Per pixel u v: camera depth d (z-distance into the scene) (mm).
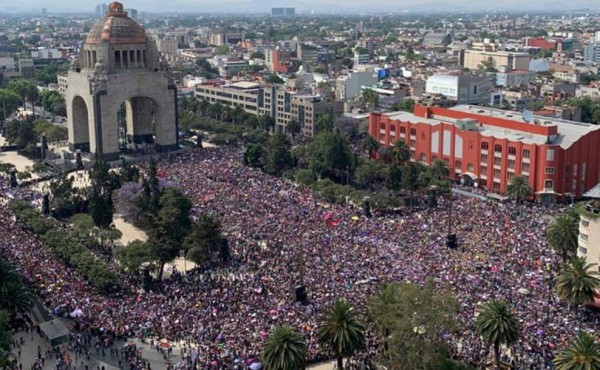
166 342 161000
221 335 159625
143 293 190625
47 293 185500
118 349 161625
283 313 170750
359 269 199250
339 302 151125
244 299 181000
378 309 149875
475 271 198250
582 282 171625
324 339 147375
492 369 150750
